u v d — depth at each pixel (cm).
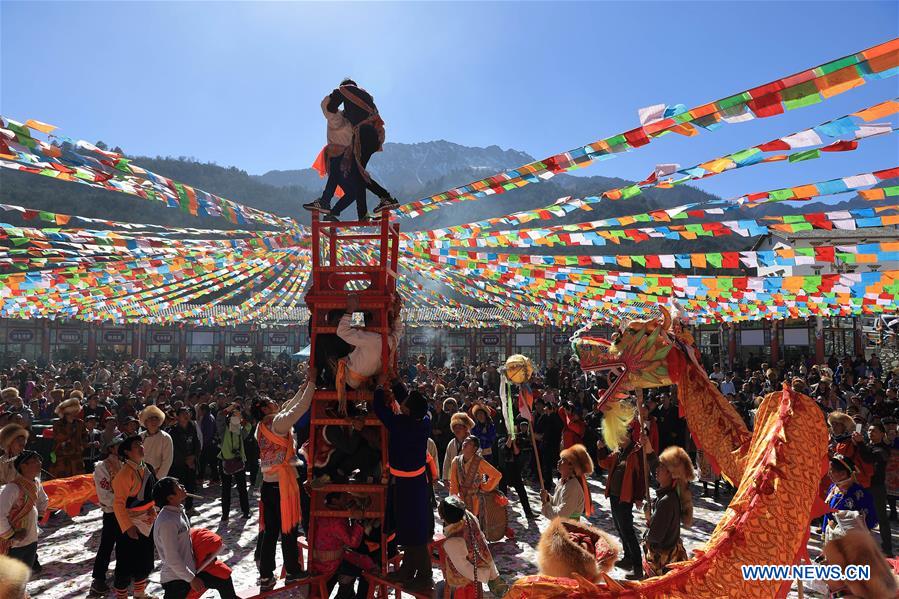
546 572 298
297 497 553
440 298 1438
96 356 3862
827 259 546
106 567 636
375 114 576
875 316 2775
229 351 4266
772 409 385
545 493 831
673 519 541
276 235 775
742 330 3134
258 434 603
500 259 793
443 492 1172
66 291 1209
